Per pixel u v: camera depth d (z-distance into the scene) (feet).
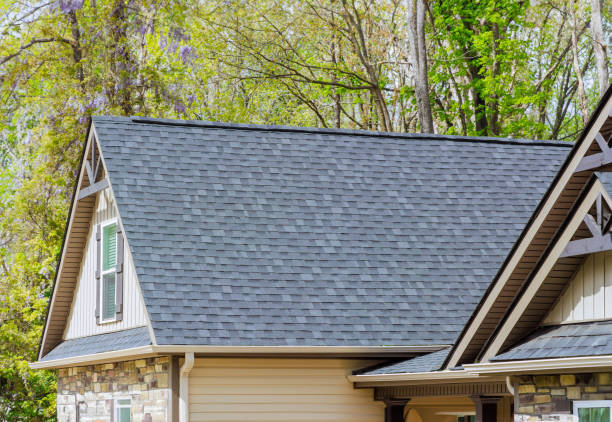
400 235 65.36
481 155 74.64
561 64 149.07
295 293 58.65
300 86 142.20
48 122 102.63
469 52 132.98
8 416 98.48
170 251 58.44
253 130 70.79
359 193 67.82
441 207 68.54
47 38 109.29
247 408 56.13
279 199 65.21
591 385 40.68
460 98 135.33
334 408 57.88
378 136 73.82
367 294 60.18
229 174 65.87
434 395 53.88
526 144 77.41
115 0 105.19
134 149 64.80
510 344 44.93
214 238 60.54
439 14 132.67
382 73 147.02
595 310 41.52
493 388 49.29
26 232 103.76
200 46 123.03
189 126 69.05
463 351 47.44
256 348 53.93
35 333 96.94
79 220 71.87
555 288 43.34
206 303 55.83
